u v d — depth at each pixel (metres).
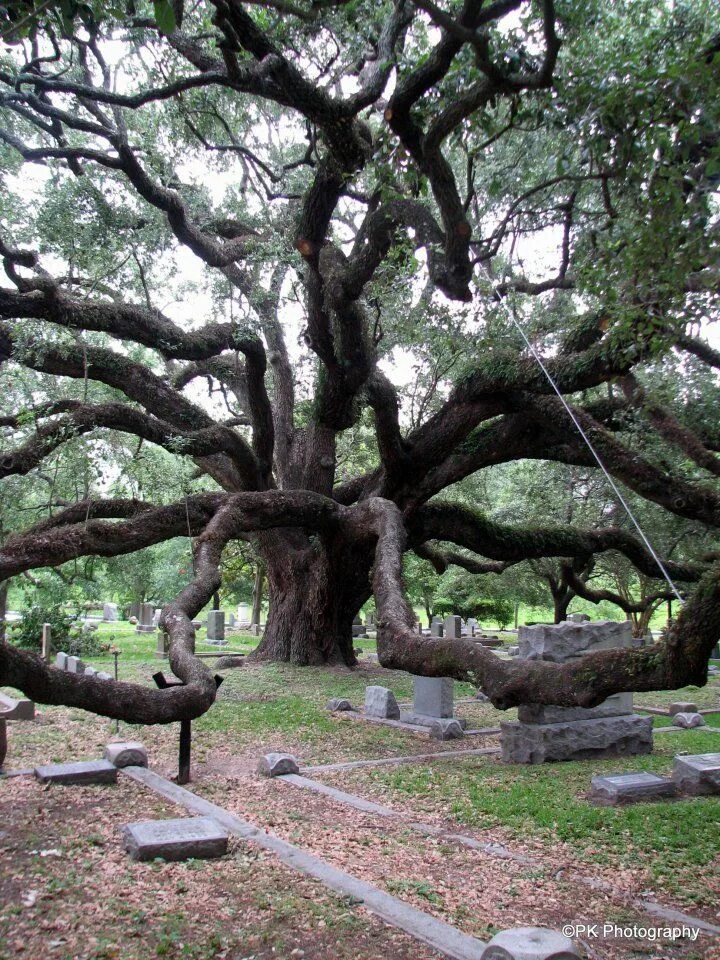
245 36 9.32
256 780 9.69
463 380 17.12
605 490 22.92
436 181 10.05
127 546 13.77
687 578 21.34
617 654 7.54
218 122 18.33
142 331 15.52
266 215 18.27
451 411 17.66
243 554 34.88
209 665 21.86
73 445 15.58
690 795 9.47
